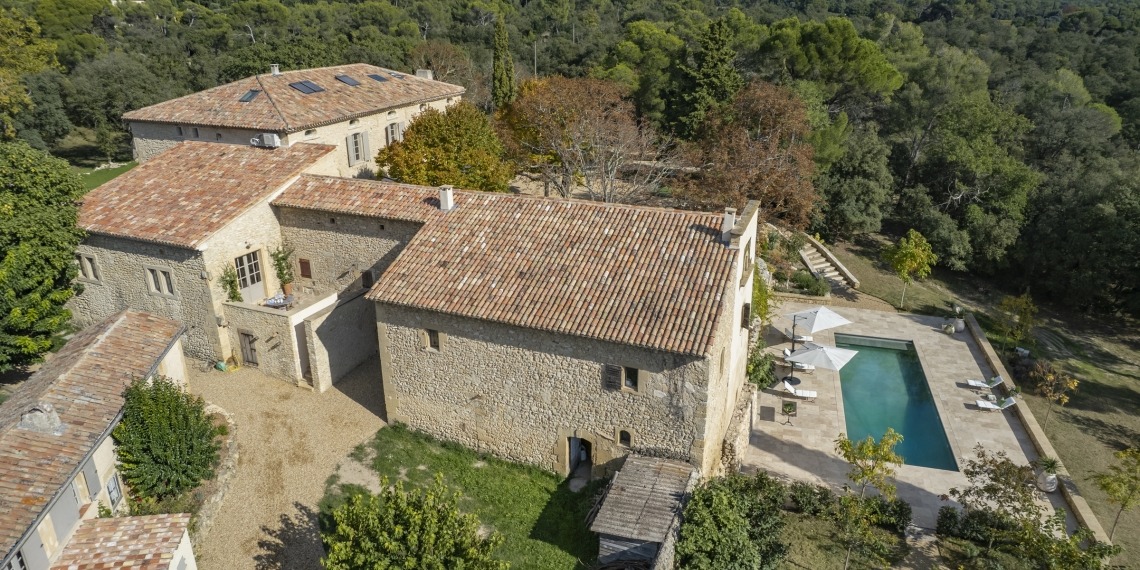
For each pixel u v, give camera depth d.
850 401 31.48
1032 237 50.94
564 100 45.78
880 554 20.72
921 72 65.50
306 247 30.25
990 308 46.19
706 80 51.12
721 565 18.73
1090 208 47.31
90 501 18.64
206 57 75.50
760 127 48.31
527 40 95.31
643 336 20.00
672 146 51.75
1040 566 20.41
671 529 18.95
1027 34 95.62
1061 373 35.12
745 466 25.78
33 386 21.17
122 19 93.69
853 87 60.84
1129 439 30.00
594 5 119.00
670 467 21.16
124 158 63.97
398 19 98.75
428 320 23.22
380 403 26.84
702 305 20.64
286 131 33.62
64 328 30.78
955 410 29.94
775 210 44.09
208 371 28.44
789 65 60.34
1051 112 63.62
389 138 41.97
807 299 41.44
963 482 25.06
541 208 25.69
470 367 23.23
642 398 21.09
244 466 23.05
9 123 56.75
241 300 28.64
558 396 22.25
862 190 52.72
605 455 22.44
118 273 29.45
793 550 21.16
